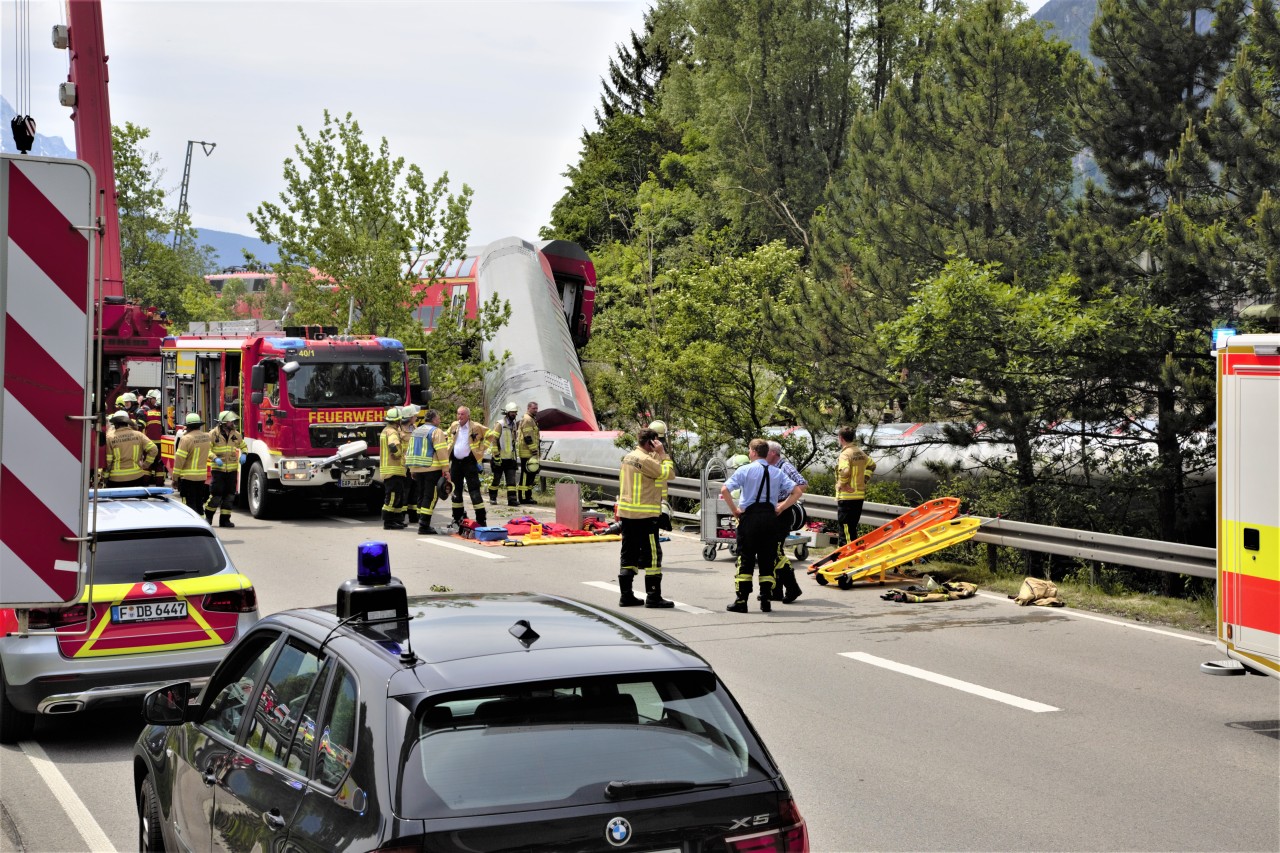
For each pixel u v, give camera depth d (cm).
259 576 1495
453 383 2930
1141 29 1736
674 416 2419
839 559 1513
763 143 4684
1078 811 668
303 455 2097
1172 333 1659
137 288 6550
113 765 780
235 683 485
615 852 338
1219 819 655
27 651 784
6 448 442
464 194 3014
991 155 2061
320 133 2995
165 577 809
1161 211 1755
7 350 441
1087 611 1288
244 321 2366
